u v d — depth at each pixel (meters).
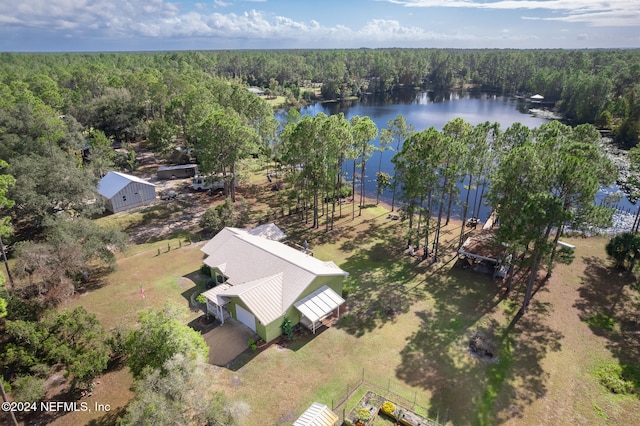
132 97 101.50
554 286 40.69
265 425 24.73
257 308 31.72
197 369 23.95
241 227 55.19
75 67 163.50
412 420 24.72
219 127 57.22
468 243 46.28
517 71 198.88
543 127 52.16
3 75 136.38
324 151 51.47
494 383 28.02
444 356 30.72
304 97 187.12
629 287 40.06
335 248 49.84
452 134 51.88
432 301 38.19
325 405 25.03
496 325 34.56
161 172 74.62
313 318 32.03
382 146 68.19
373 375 28.83
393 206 64.06
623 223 58.16
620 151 93.06
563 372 29.11
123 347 28.56
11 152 57.06
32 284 34.75
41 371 27.14
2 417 25.09
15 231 52.12
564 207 33.88
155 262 45.78
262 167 82.19
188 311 36.28
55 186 48.94
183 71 165.00
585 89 124.56
